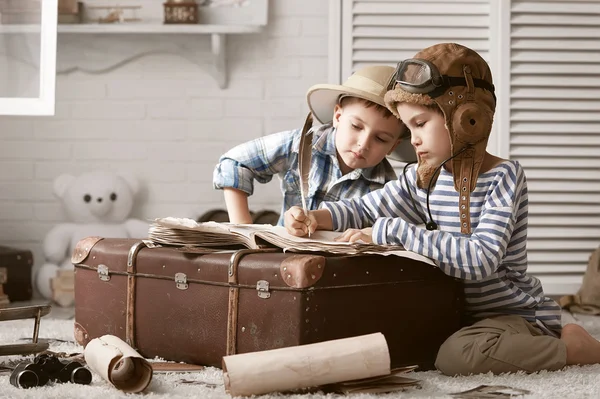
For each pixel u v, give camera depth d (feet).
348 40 10.73
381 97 6.00
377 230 5.28
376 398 4.40
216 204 11.30
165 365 5.22
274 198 11.18
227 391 4.44
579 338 5.36
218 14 11.05
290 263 4.82
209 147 11.29
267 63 11.22
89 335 5.98
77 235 10.78
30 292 10.69
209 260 5.19
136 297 5.61
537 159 10.82
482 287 5.63
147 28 10.83
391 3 10.74
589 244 10.78
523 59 10.73
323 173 6.67
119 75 11.28
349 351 4.45
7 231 11.24
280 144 6.66
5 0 7.77
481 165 5.46
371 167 6.66
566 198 10.82
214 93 11.27
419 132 5.36
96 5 11.10
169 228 5.58
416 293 5.24
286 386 4.40
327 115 6.79
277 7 11.16
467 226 5.43
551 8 10.70
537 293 5.78
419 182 5.69
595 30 10.77
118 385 4.56
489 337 5.10
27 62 7.75
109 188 10.79
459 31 10.75
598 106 10.80
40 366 4.66
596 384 4.79
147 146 11.30
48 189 11.27
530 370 5.10
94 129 11.29
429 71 5.13
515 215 5.46
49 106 7.70
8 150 11.25
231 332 5.06
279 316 4.85
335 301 4.87
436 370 5.36
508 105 10.75
